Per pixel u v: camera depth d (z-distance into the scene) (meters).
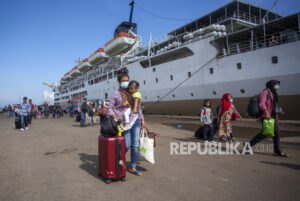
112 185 3.04
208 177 3.36
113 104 3.33
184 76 15.47
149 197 2.60
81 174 3.54
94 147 5.87
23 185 3.05
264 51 11.17
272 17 18.88
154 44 23.09
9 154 5.16
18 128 11.49
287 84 10.52
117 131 3.17
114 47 26.45
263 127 4.65
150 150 3.54
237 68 12.34
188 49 15.63
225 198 2.56
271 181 3.16
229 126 6.21
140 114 3.67
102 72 30.16
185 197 2.60
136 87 3.54
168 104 17.25
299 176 3.38
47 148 5.82
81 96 37.34
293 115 10.60
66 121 16.89
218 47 13.79
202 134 6.67
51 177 3.40
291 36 12.52
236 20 15.05
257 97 4.88
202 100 14.55
